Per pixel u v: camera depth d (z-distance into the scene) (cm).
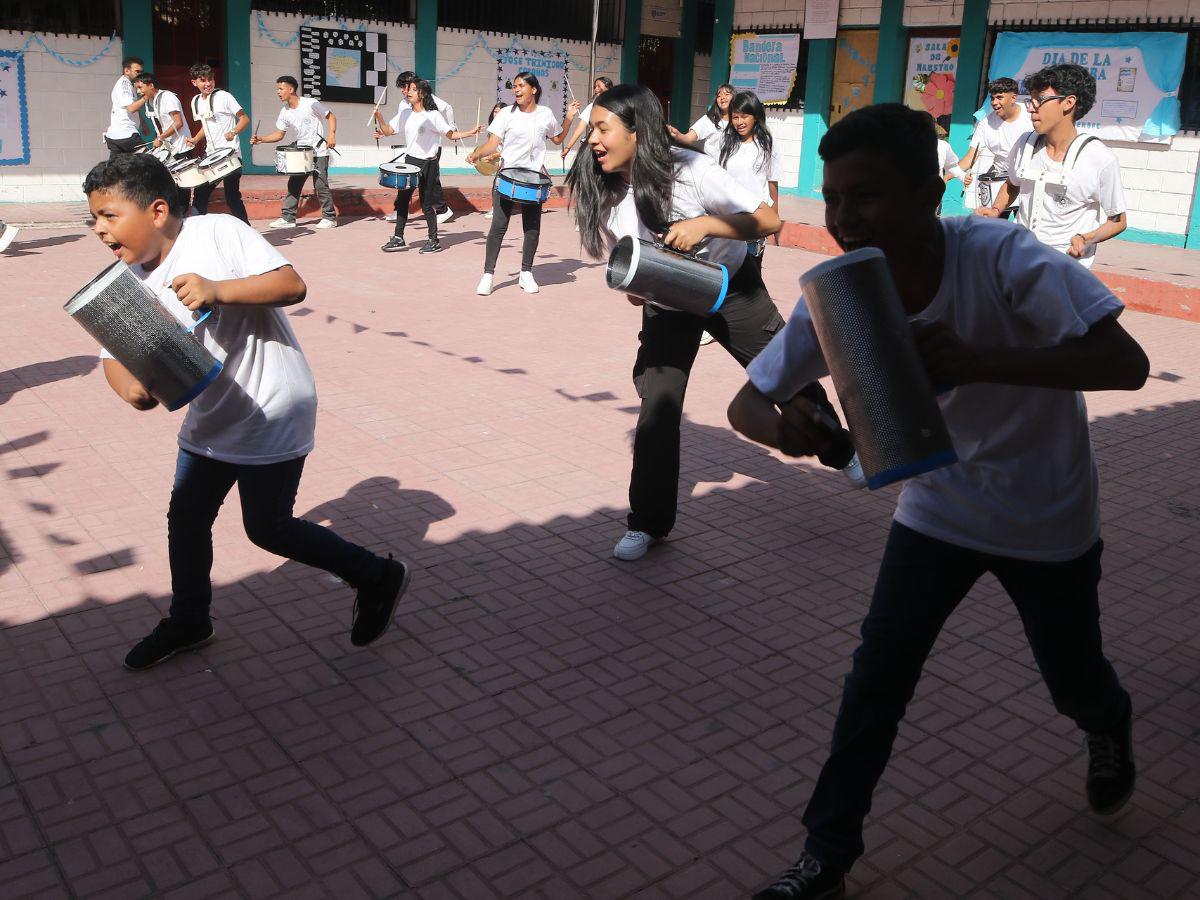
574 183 420
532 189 939
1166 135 1305
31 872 252
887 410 191
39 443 534
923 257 205
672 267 375
